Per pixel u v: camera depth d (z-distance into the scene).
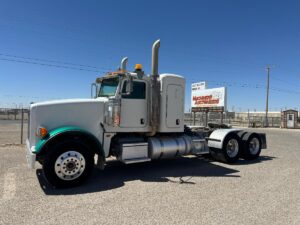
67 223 4.22
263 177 7.29
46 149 6.23
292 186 6.39
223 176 7.38
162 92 8.00
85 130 6.56
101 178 7.05
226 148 9.34
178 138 8.52
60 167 6.06
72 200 5.28
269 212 4.73
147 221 4.32
